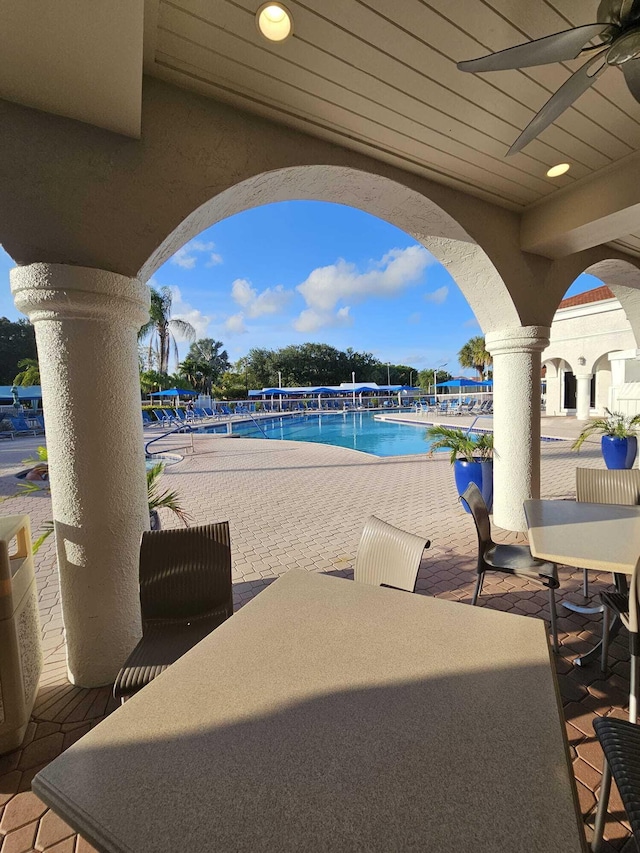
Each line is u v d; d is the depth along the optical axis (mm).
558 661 2502
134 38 1622
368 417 28328
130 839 781
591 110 2896
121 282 2270
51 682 2445
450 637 1447
